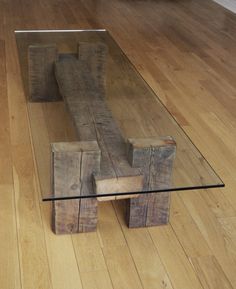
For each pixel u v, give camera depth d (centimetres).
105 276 176
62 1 514
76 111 215
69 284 172
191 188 176
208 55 390
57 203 187
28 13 467
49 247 188
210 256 188
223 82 342
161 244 193
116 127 203
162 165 179
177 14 495
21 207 209
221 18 492
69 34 313
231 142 267
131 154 178
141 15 484
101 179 172
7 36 402
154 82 334
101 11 488
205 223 205
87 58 277
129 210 196
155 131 206
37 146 198
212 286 174
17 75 330
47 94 257
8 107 289
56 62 267
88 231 196
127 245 191
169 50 395
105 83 249
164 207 198
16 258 183
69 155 171
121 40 411
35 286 171
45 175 182
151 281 175
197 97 317
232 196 224
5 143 254
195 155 194
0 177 227
